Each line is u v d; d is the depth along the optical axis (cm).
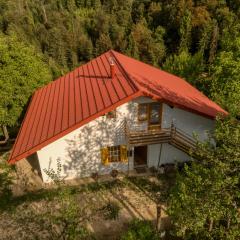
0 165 2353
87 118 1823
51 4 13738
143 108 2008
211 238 1144
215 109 2288
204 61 7475
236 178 1025
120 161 2141
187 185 1149
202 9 8262
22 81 2653
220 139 1148
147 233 1402
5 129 2827
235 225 1190
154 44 8838
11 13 11275
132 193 1975
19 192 2008
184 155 2222
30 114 2384
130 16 11006
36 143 1847
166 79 2728
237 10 8031
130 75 2153
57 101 2323
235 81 2564
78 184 2066
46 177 2067
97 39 10656
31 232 1652
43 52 10231
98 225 1703
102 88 2141
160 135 1992
